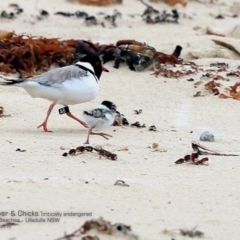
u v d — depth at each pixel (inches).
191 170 435.5
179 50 780.6
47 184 394.0
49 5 1040.8
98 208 359.6
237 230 339.9
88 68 560.4
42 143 493.7
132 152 477.4
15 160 446.0
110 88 664.4
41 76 550.6
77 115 591.8
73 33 899.4
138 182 405.1
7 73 695.1
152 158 462.9
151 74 706.8
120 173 422.6
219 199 382.0
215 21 1026.7
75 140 509.0
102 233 322.3
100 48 736.3
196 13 1078.4
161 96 650.8
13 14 956.6
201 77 695.7
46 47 722.8
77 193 380.8
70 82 545.0
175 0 1119.6
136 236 322.3
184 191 392.8
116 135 533.0
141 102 634.2
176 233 330.3
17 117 577.9
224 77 704.4
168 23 989.2
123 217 348.8
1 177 406.6
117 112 565.6
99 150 458.0
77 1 1062.4
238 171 435.8
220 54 805.2
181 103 635.5
